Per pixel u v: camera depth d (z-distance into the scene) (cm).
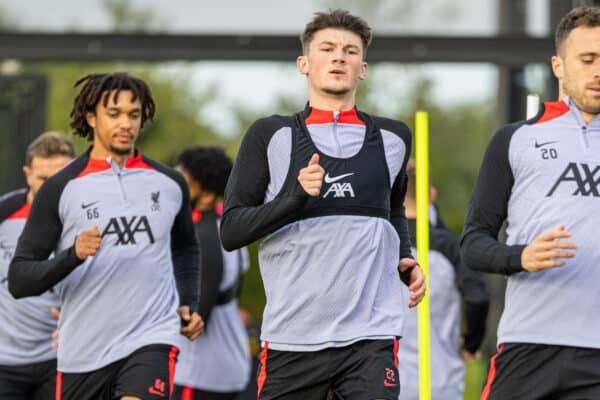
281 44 2873
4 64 3033
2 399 2008
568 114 1508
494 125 3081
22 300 1995
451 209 6488
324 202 1493
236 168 1534
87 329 1684
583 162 1482
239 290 2373
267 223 1455
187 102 5959
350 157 1510
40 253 1702
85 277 1684
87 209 1697
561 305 1462
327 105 1535
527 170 1491
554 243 1384
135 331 1677
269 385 1516
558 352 1462
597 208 1464
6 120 2955
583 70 1480
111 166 1714
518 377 1486
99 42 2872
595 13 1491
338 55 1520
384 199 1524
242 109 6119
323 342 1477
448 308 2038
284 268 1503
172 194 1744
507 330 1496
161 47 2877
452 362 2036
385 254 1516
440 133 6562
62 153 2009
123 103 1706
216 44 2872
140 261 1691
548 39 2812
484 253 1473
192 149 2244
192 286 1805
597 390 1452
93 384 1686
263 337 1527
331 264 1486
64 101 5562
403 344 1998
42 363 2012
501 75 2989
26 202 2022
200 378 2245
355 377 1475
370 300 1491
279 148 1512
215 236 2217
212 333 2262
